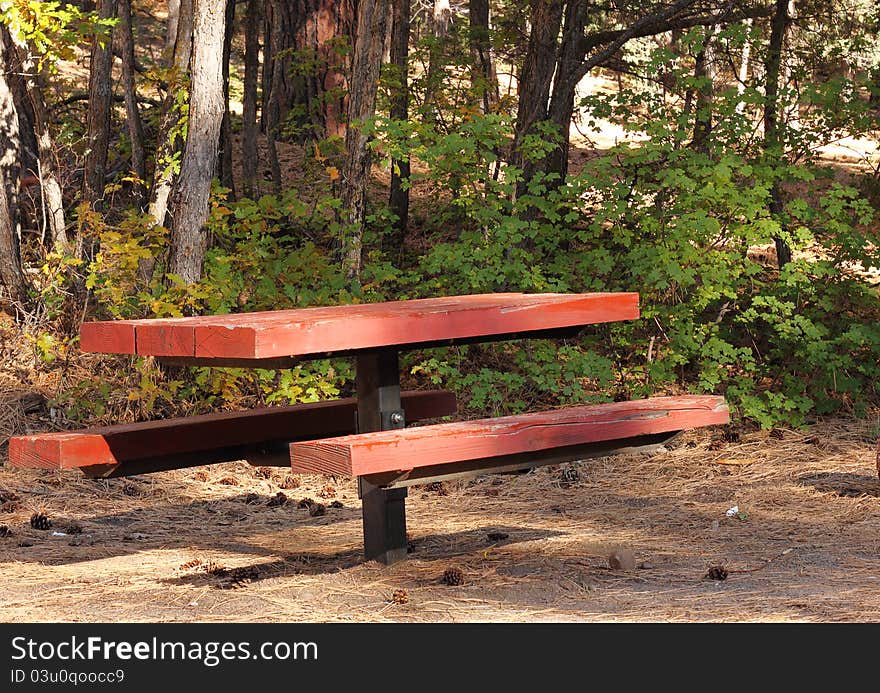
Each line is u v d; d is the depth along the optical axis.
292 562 5.08
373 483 4.46
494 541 5.52
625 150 8.95
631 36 11.28
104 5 10.41
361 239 9.40
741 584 4.62
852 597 4.38
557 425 4.75
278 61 16.95
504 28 12.71
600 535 5.67
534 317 4.94
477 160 9.08
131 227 8.43
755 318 9.81
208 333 4.19
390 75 12.33
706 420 5.37
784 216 9.41
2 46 9.55
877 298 9.32
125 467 4.88
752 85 9.80
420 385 9.20
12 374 8.33
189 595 4.45
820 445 8.09
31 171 10.95
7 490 6.65
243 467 7.59
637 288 9.25
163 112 9.55
